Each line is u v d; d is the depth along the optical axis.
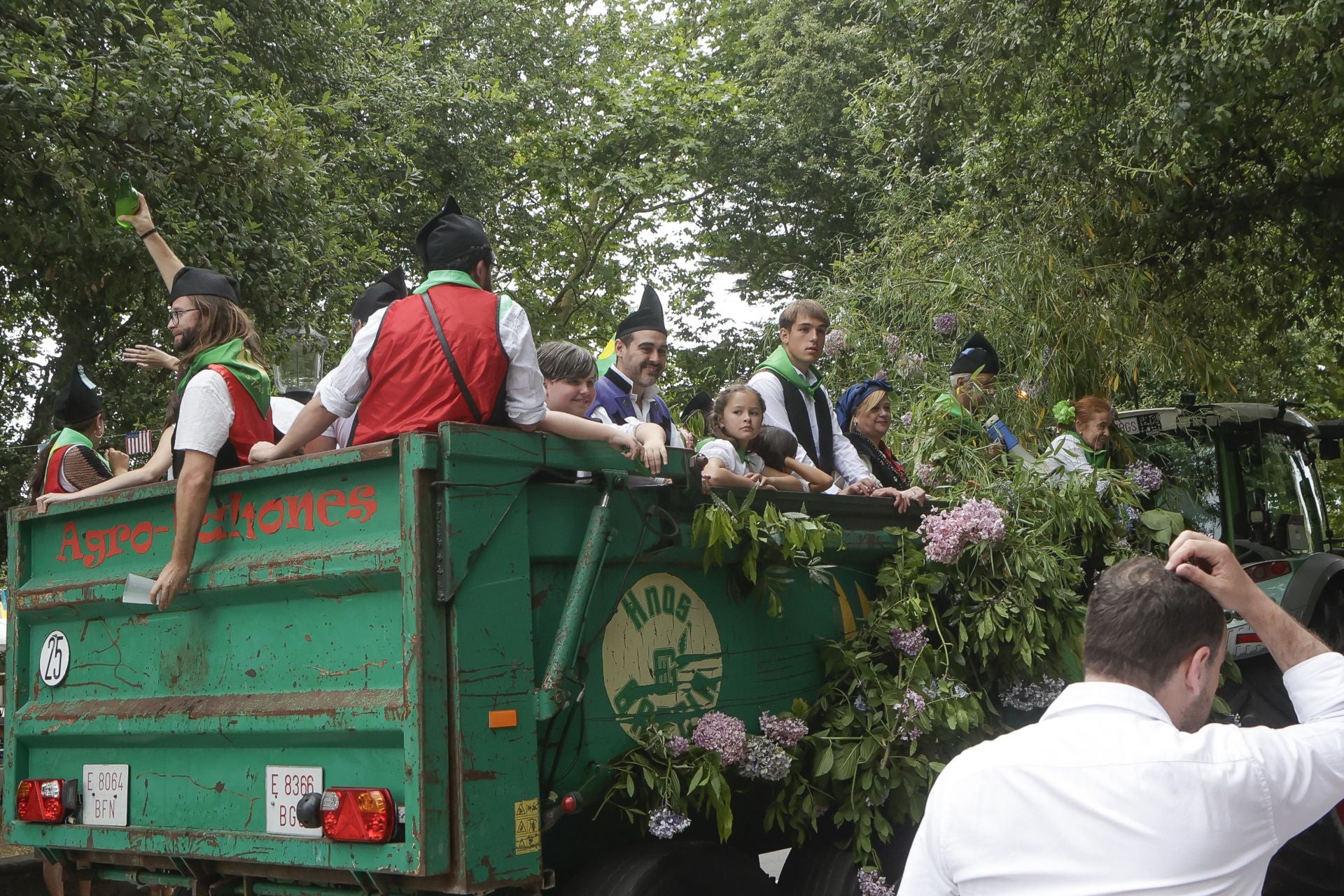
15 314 11.78
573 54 22.75
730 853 3.61
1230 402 8.29
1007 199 10.76
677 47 21.23
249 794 3.47
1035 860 1.93
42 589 4.07
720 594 3.91
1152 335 8.52
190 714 3.56
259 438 3.84
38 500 4.18
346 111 15.83
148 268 9.34
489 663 3.10
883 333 8.02
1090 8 10.00
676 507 3.72
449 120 18.95
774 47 21.19
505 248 21.53
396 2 20.75
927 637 4.53
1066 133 10.41
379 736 3.12
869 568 4.57
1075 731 2.02
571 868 3.66
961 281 8.09
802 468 5.24
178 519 3.56
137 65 8.79
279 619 3.44
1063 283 8.21
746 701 3.93
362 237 15.88
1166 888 1.88
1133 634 2.08
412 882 3.10
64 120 8.54
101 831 3.82
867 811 4.03
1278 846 1.98
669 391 16.52
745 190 22.20
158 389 13.58
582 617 3.33
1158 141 9.52
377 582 3.17
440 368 3.41
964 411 6.24
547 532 3.35
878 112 12.73
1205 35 9.32
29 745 4.12
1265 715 6.71
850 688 4.14
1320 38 8.54
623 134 19.91
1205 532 7.49
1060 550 4.82
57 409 5.46
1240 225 11.25
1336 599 7.50
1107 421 6.59
